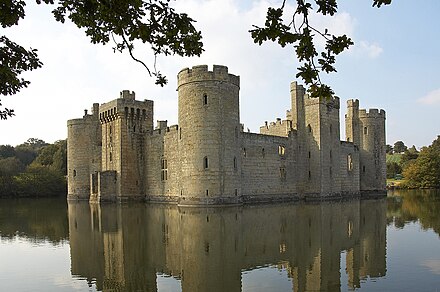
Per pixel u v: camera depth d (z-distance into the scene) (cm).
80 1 867
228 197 4841
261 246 2245
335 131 6719
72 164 7238
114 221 3616
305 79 811
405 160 13850
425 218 3612
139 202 6250
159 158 6122
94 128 7181
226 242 2362
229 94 4934
